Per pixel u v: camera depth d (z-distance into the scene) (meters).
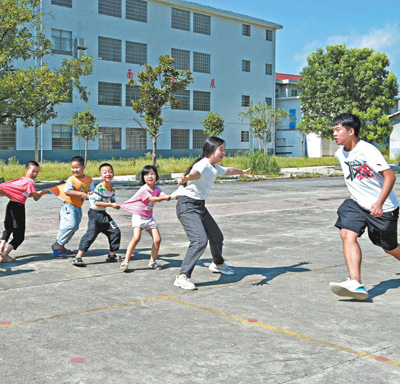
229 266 6.79
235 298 5.25
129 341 4.02
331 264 6.90
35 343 3.97
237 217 11.97
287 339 4.08
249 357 3.70
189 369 3.49
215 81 53.38
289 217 12.01
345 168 5.19
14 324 4.42
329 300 5.20
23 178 6.98
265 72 57.97
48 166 31.31
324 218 11.82
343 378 3.35
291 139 60.12
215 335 4.16
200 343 3.98
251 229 10.16
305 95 35.16
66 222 7.19
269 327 4.36
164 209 13.39
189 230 5.70
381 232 5.19
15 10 21.17
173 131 50.44
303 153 55.72
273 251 7.87
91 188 7.23
